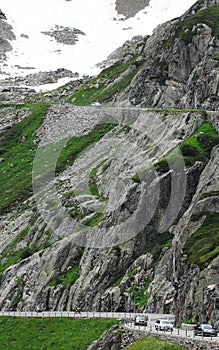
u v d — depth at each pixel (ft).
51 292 331.16
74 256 345.10
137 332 236.63
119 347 245.24
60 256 347.56
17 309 342.23
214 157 313.94
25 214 453.99
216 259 237.04
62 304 319.47
